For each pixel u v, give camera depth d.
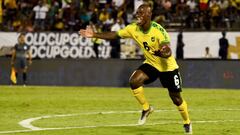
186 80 58.12
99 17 64.44
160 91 52.50
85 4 67.12
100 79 59.59
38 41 63.00
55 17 65.44
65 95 47.25
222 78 57.41
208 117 31.14
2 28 64.94
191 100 43.06
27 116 31.14
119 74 59.09
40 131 25.08
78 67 60.09
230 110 35.31
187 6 64.81
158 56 24.20
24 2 68.25
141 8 24.00
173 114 32.53
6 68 61.41
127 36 24.75
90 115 31.86
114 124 27.75
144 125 27.30
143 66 24.92
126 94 48.56
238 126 27.14
